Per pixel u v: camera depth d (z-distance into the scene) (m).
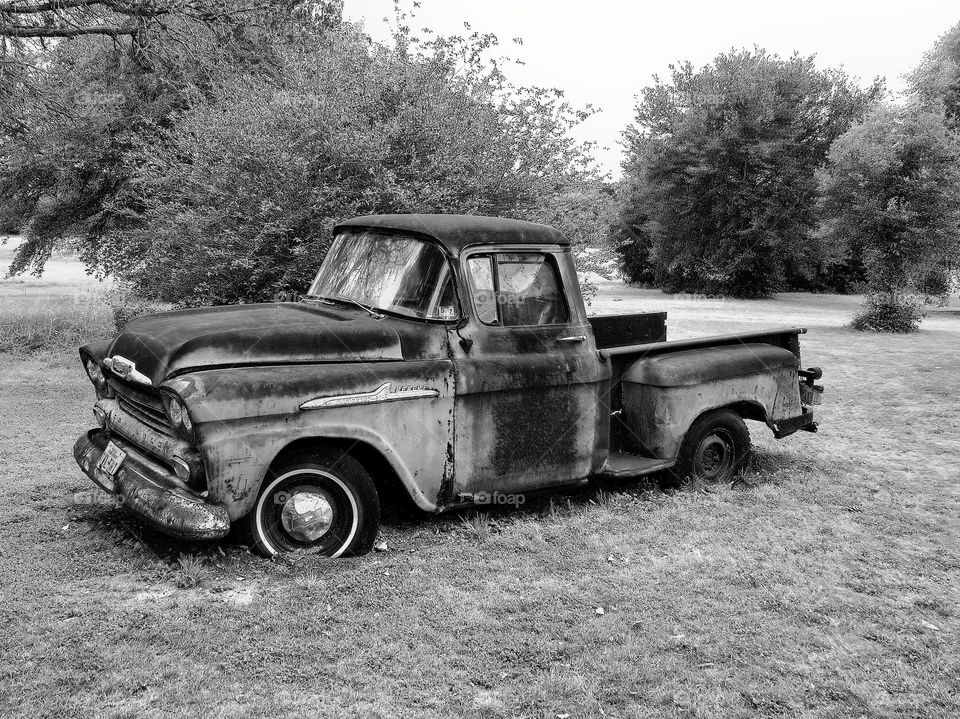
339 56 10.60
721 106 36.44
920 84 27.38
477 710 3.09
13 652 3.37
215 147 9.91
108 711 2.99
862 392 11.14
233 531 4.47
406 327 4.70
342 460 4.44
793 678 3.42
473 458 4.86
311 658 3.43
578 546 4.89
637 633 3.78
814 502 5.96
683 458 5.93
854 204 22.69
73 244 16.58
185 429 4.00
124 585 4.06
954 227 22.39
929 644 3.77
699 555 4.80
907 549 5.04
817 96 36.53
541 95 10.65
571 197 10.40
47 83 14.81
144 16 14.61
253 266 9.72
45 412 8.34
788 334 6.78
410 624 3.77
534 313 5.15
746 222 36.28
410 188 9.41
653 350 5.86
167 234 10.41
